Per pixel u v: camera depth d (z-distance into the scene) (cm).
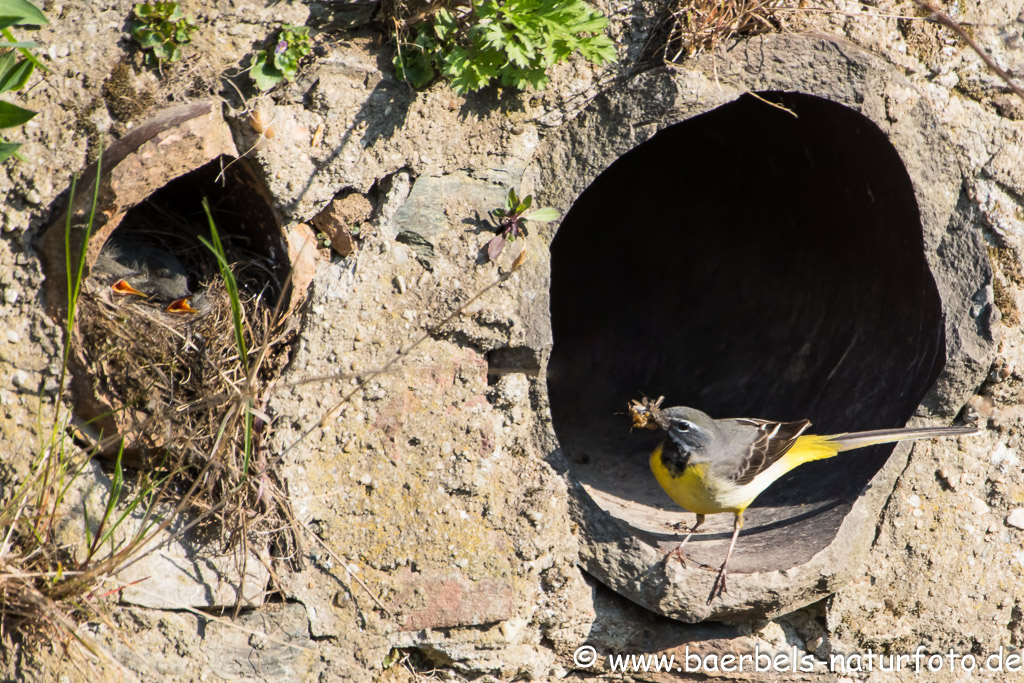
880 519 852
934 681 894
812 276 1183
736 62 762
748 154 1156
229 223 819
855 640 864
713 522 973
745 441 851
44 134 662
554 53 714
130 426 705
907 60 811
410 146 745
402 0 707
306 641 761
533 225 783
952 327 828
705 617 819
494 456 805
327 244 754
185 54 685
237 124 688
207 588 724
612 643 854
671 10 756
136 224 818
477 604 808
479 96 752
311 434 747
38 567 678
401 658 807
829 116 884
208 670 732
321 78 704
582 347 1455
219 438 676
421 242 765
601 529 822
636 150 1308
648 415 855
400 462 780
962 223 835
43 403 693
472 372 792
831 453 842
